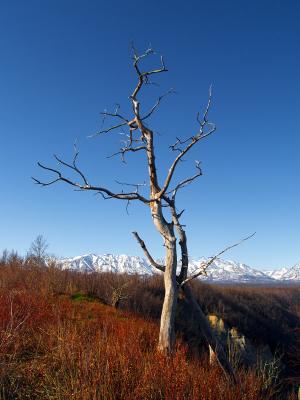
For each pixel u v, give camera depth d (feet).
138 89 34.73
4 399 27.37
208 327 36.11
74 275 94.43
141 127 35.09
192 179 36.68
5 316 40.24
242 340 96.94
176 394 26.37
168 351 32.37
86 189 33.27
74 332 36.58
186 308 86.53
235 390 29.55
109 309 72.69
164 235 34.86
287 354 118.83
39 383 29.53
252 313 139.64
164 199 35.91
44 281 82.58
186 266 35.73
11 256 102.78
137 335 42.06
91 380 27.27
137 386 27.32
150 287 111.24
